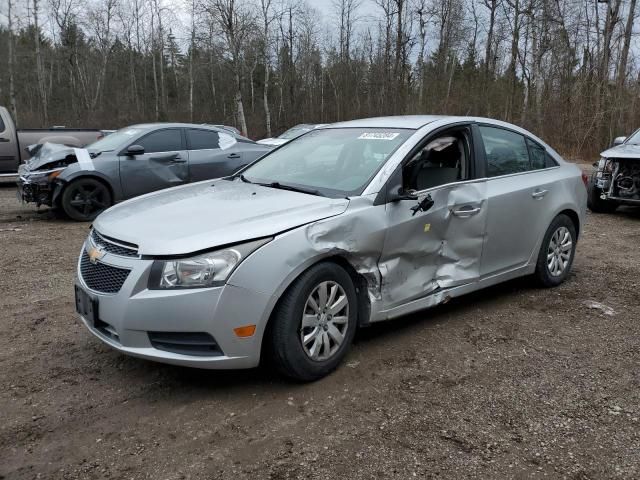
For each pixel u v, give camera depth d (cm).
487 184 442
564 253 535
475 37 4162
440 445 281
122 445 280
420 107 3525
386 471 260
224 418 304
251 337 309
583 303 488
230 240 307
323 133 477
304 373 333
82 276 343
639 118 2008
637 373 361
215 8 3144
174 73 5325
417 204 387
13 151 1223
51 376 352
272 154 483
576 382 347
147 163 893
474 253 435
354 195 364
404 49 3975
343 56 4697
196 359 305
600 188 936
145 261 306
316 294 335
